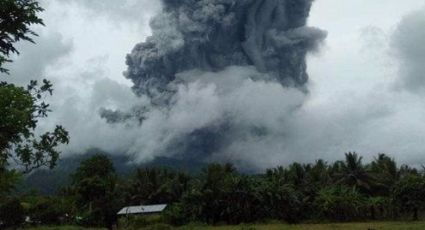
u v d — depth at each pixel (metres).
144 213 87.81
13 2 11.94
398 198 82.31
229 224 80.81
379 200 84.69
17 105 11.73
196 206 80.75
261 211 82.44
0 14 11.97
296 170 95.75
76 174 91.75
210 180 83.00
